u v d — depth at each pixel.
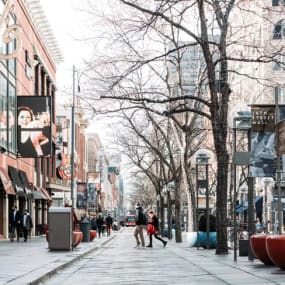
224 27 24.38
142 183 106.62
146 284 13.75
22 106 45.50
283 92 51.53
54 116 69.00
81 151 117.25
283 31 38.12
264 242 16.92
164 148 54.50
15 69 46.22
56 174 72.94
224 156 24.77
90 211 85.69
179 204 43.03
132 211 182.75
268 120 18.44
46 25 59.12
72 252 25.41
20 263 18.77
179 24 24.53
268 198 58.66
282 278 13.81
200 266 18.64
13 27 23.45
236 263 19.05
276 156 17.22
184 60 37.91
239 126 19.92
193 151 40.94
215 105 24.89
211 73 24.75
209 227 29.80
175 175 43.16
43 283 14.48
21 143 45.38
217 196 24.81
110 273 16.95
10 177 42.88
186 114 35.69
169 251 29.41
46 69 62.75
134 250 30.92
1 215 41.28
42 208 60.88
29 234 47.03
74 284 14.14
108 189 165.25
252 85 55.47
